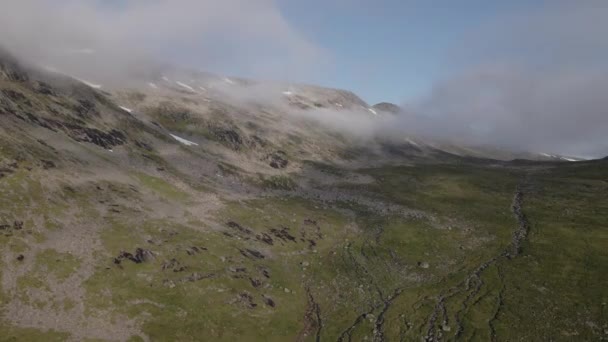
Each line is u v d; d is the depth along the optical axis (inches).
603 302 3676.2
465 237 5629.9
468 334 3380.9
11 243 3191.4
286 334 3356.3
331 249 5196.9
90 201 4315.9
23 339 2444.6
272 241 5022.1
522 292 4015.8
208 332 3090.6
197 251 4079.7
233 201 6087.6
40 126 5477.4
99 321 2810.0
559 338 3235.7
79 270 3225.9
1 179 3870.6
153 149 7253.9
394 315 3740.2
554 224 5831.7
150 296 3235.7
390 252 5196.9
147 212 4621.1
